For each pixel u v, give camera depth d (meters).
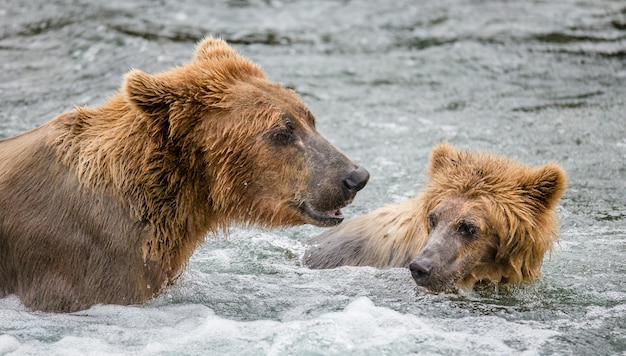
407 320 10.62
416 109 20.30
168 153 10.66
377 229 13.42
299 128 10.75
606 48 24.30
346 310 10.91
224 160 10.62
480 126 19.14
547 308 11.39
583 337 10.36
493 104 20.55
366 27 26.52
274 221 10.92
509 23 26.62
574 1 28.53
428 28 26.36
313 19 27.25
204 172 10.76
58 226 10.57
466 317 11.07
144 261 10.62
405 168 17.06
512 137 18.44
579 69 22.80
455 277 11.31
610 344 10.16
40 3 26.27
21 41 23.45
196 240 11.21
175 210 10.74
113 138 10.75
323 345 9.88
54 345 9.77
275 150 10.61
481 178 11.74
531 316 11.12
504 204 11.53
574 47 24.45
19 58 22.25
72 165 10.71
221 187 10.71
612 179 16.27
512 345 10.09
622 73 22.42
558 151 17.61
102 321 10.39
